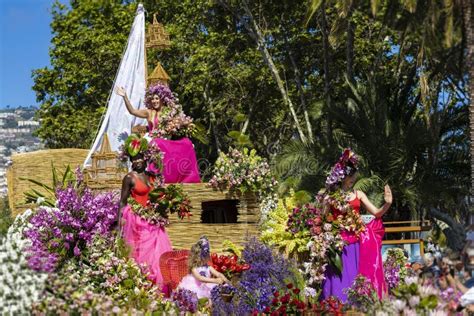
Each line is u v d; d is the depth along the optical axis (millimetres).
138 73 14609
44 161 15320
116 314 6891
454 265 6496
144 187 9805
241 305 8086
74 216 9242
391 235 15547
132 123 14422
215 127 27188
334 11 18281
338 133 16672
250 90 26844
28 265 6363
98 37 27484
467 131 14711
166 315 7816
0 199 12461
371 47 18500
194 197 10641
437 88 13531
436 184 14867
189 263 8906
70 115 28812
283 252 9547
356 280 8703
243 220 10617
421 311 6273
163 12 28297
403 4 8766
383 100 16469
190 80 26703
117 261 8539
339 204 9125
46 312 6285
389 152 15609
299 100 25672
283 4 23391
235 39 26047
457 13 8094
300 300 8117
